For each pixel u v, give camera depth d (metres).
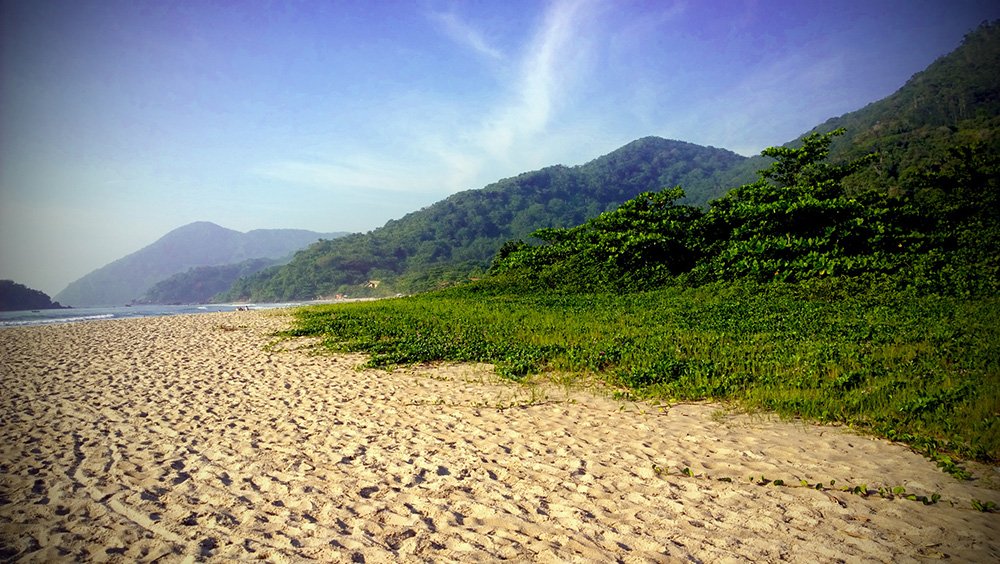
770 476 4.84
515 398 8.15
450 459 5.45
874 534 3.73
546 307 19.22
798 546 3.60
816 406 6.72
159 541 3.73
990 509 4.02
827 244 18.78
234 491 4.65
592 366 9.62
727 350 10.02
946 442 5.41
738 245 20.89
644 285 22.09
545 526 3.96
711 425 6.50
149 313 72.19
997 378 6.92
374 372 10.50
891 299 14.59
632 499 4.42
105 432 6.51
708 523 3.97
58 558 3.50
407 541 3.71
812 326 11.94
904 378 7.46
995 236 17.81
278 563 3.44
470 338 13.45
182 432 6.50
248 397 8.45
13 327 22.05
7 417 7.24
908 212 19.84
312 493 4.58
